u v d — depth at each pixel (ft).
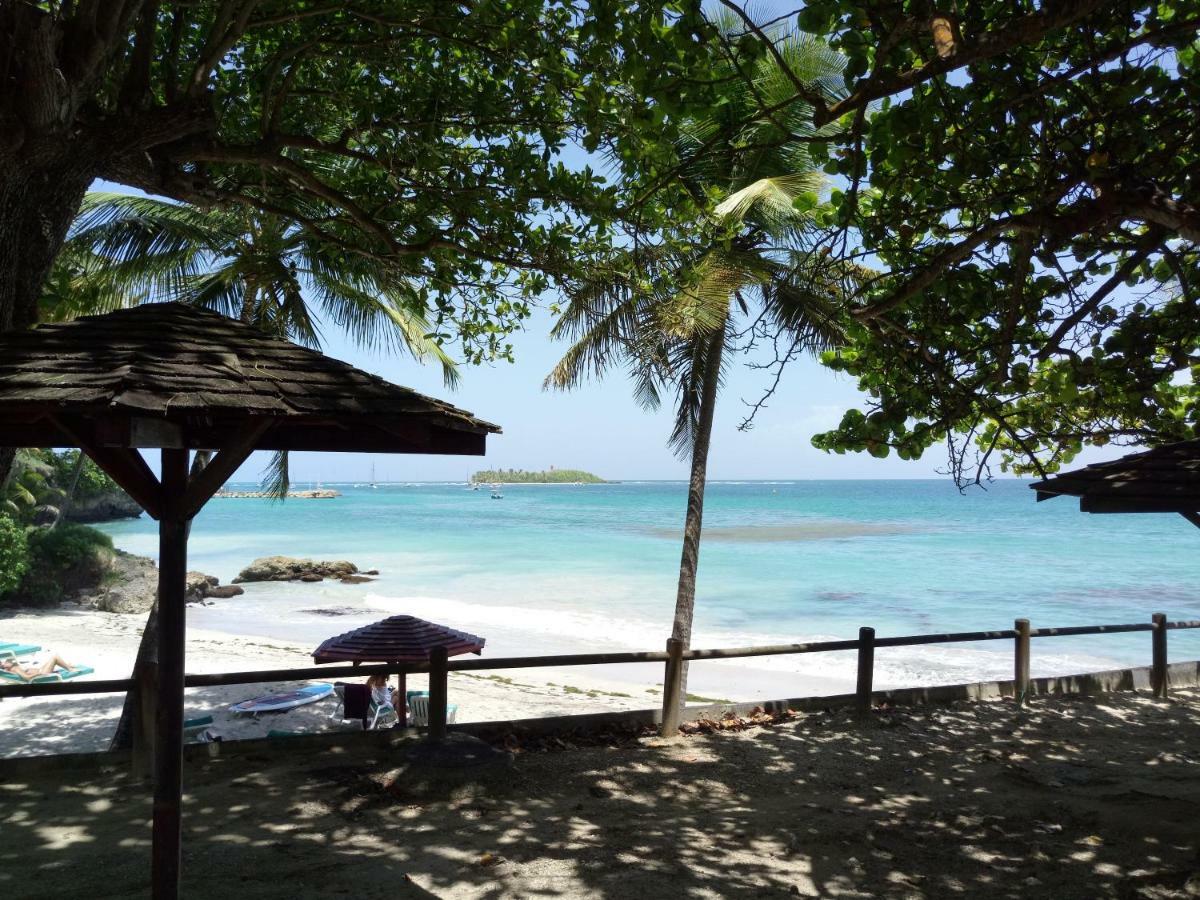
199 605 95.45
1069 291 15.74
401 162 25.14
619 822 18.53
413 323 43.60
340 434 13.82
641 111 16.62
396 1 22.45
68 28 17.65
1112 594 96.63
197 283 38.60
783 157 34.01
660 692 51.93
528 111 24.62
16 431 12.86
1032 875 16.14
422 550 153.28
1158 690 30.66
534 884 15.48
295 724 41.16
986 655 64.49
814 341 32.86
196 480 11.27
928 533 185.16
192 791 19.85
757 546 154.10
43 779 20.39
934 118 17.06
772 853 17.03
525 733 24.75
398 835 17.57
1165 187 15.57
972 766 22.68
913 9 14.01
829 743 24.50
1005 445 23.07
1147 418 21.67
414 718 39.45
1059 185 15.15
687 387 38.78
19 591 86.84
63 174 17.80
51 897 14.61
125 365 10.36
